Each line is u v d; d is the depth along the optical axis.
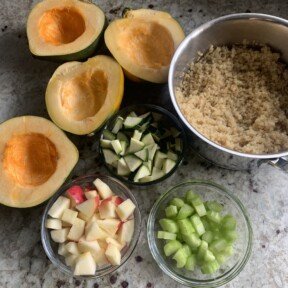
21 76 0.42
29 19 0.39
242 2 0.44
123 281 0.36
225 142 0.35
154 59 0.40
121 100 0.39
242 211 0.36
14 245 0.37
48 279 0.36
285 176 0.38
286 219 0.37
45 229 0.36
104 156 0.37
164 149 0.37
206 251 0.34
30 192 0.35
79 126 0.36
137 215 0.36
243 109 0.37
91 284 0.36
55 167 0.36
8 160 0.36
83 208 0.35
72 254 0.35
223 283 0.35
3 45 0.43
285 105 0.37
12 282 0.36
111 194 0.37
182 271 0.36
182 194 0.38
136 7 0.44
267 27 0.36
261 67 0.39
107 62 0.37
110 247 0.34
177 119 0.38
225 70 0.38
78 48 0.38
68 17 0.40
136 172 0.36
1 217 0.38
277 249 0.36
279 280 0.35
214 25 0.36
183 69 0.38
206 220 0.36
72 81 0.38
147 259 0.36
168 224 0.35
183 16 0.44
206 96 0.37
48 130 0.35
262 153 0.35
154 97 0.41
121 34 0.39
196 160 0.39
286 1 0.43
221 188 0.37
